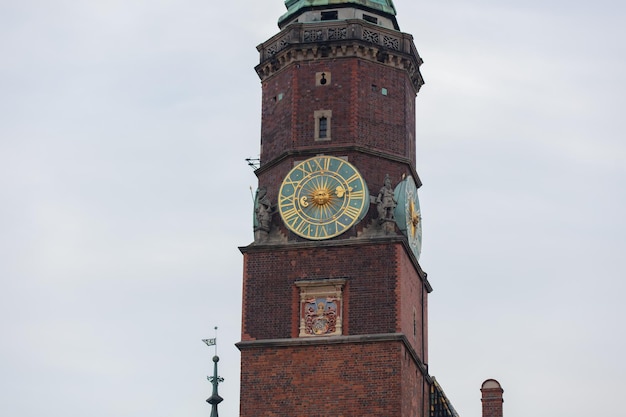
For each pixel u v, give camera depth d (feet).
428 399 367.04
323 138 364.17
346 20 370.53
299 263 353.51
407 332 350.43
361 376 341.41
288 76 371.76
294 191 359.05
